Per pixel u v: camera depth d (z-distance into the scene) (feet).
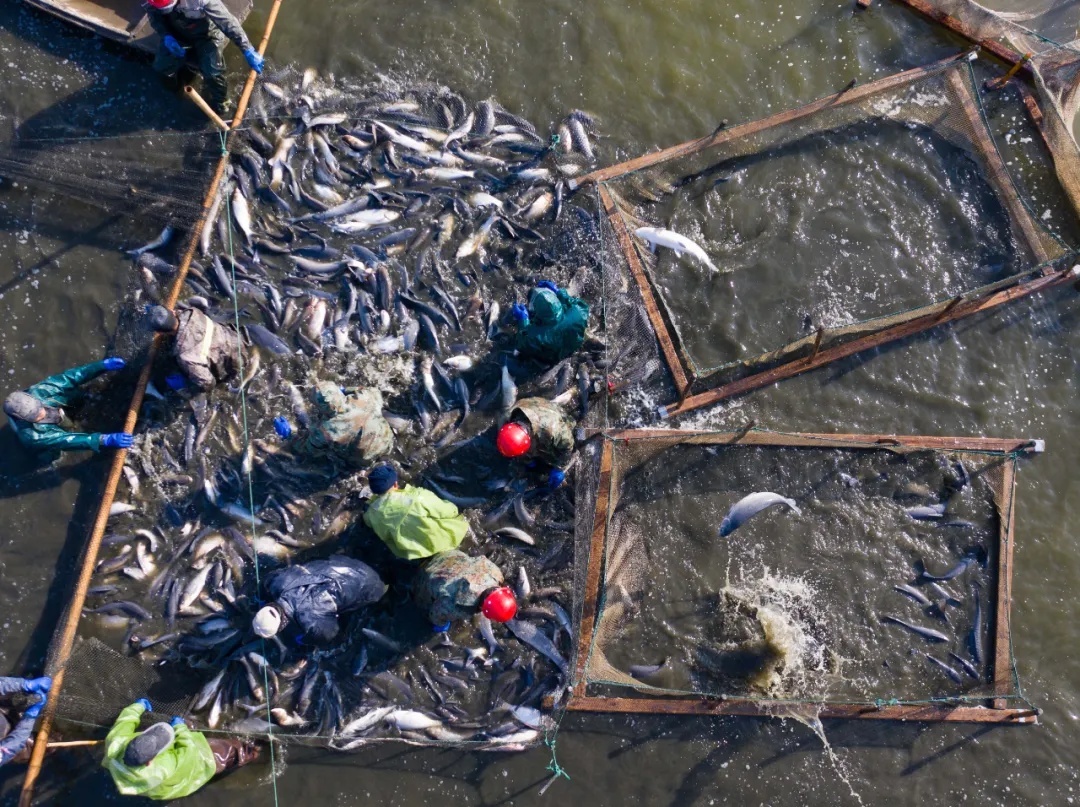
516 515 28.19
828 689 27.50
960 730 27.14
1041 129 31.96
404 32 32.53
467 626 27.43
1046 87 31.40
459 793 26.45
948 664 27.71
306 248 30.09
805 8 33.55
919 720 27.12
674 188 31.30
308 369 29.09
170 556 27.68
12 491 28.09
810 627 27.99
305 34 32.22
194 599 27.25
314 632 24.36
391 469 24.91
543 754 26.73
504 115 31.81
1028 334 30.35
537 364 29.27
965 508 28.84
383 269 29.89
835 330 29.22
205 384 27.04
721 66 32.89
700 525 28.60
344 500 28.17
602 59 32.68
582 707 26.86
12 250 29.84
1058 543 28.68
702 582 28.27
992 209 31.32
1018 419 29.68
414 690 27.02
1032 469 29.22
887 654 27.84
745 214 31.30
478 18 32.89
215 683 26.48
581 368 29.30
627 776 26.66
